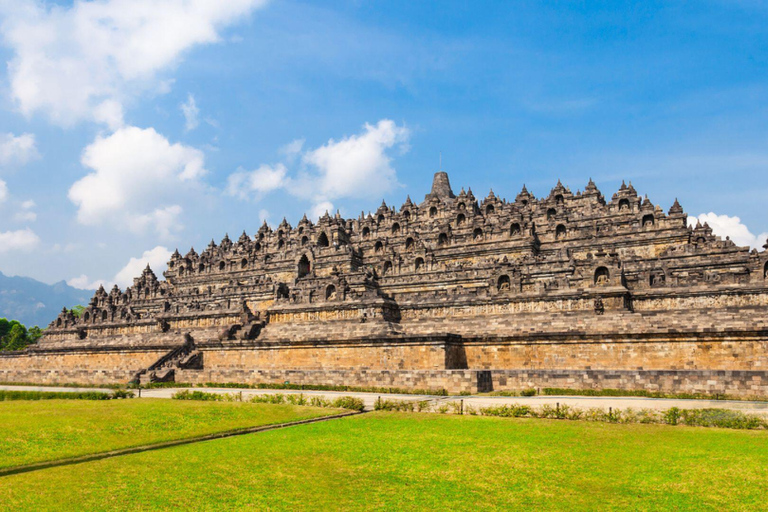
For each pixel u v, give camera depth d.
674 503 23.80
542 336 65.44
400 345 69.31
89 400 52.41
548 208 110.19
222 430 38.09
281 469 28.89
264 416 42.91
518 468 28.81
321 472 28.53
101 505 23.81
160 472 28.22
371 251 119.69
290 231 135.75
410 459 30.64
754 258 68.19
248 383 70.56
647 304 70.38
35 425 36.50
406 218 122.38
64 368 101.62
